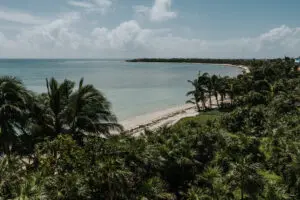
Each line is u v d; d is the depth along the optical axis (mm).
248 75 59125
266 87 48344
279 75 63000
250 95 42562
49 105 17156
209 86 47469
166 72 136000
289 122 27516
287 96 38562
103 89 72562
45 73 118375
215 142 20312
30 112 16172
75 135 17219
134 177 14469
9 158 12398
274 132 23688
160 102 56750
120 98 59906
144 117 43219
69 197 11305
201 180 16359
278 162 18938
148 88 76375
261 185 14703
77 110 17078
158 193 13750
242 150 19766
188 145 18312
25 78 92312
